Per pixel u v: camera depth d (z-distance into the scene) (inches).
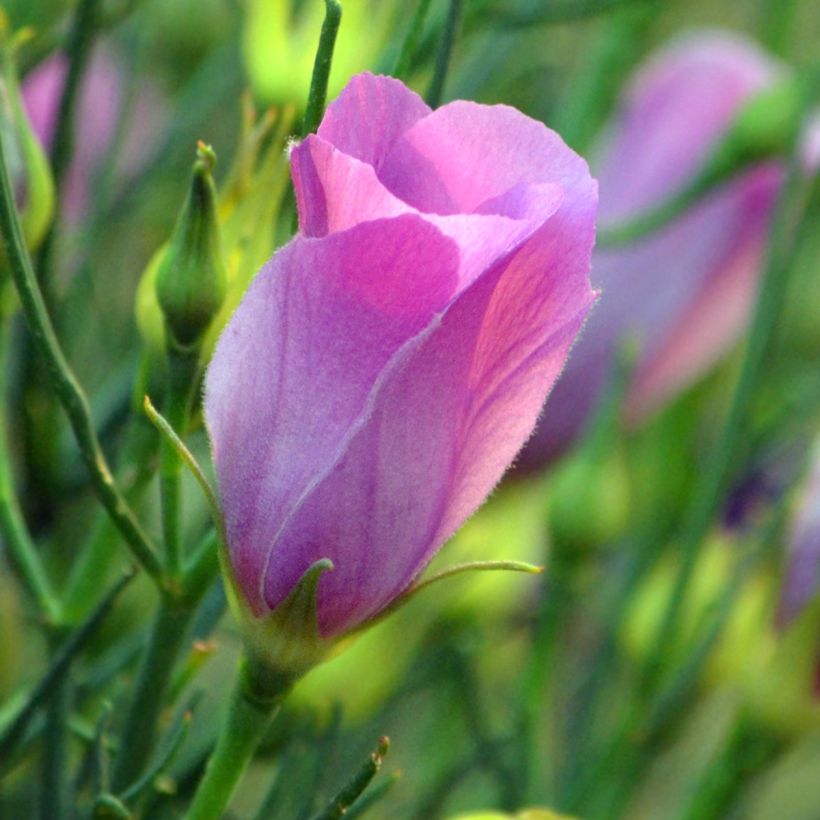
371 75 15.8
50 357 16.7
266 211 17.3
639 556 22.7
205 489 16.2
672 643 20.9
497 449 16.1
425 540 16.1
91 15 19.1
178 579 17.2
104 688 20.6
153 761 18.2
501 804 20.8
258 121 18.8
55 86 21.2
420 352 15.7
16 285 16.7
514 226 15.4
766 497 23.4
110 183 22.9
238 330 16.0
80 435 16.8
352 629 16.3
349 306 15.7
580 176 15.8
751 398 21.0
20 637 20.1
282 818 19.6
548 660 21.0
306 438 15.9
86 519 21.9
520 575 23.4
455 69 22.8
